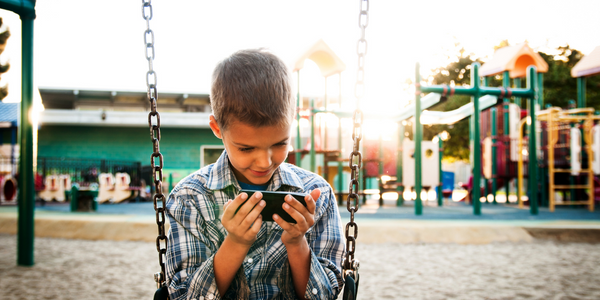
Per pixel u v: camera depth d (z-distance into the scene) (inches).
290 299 50.2
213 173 51.8
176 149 607.8
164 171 601.9
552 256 161.9
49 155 582.9
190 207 50.6
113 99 662.5
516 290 119.3
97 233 206.8
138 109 692.7
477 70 244.5
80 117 566.9
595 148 305.9
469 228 195.0
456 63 724.7
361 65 55.6
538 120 325.1
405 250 173.5
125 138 601.0
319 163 501.4
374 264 150.2
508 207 316.2
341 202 329.7
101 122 572.4
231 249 42.8
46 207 334.3
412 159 334.0
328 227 55.1
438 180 336.2
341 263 53.9
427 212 267.4
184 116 586.2
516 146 342.6
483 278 131.9
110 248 181.5
